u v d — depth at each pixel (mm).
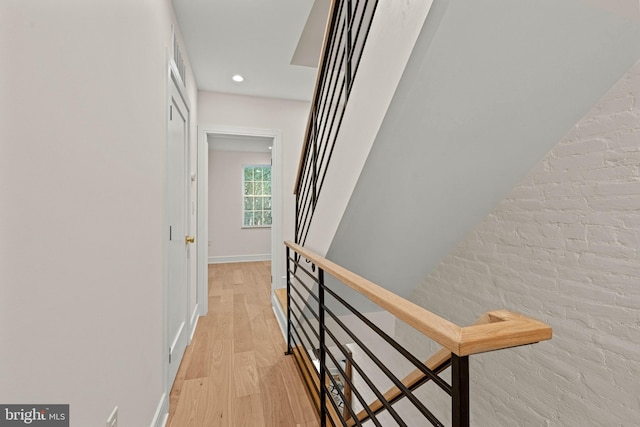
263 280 4781
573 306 1390
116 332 1031
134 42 1202
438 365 840
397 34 837
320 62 1675
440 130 997
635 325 1163
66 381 735
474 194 1540
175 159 2088
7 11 563
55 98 696
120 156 1063
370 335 2992
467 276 2059
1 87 551
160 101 1622
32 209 626
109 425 973
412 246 1834
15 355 581
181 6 1979
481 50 767
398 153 1040
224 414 1731
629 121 1153
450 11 669
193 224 2945
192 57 2652
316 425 1655
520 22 717
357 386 3264
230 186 6277
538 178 1528
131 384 1179
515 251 1686
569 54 851
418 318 665
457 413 576
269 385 2004
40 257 648
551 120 1162
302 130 3725
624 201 1185
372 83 999
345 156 1252
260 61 2734
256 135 3551
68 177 744
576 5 694
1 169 551
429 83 825
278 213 3662
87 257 833
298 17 2109
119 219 1054
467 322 2070
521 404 1663
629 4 703
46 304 665
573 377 1394
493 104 959
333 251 1555
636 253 1154
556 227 1456
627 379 1191
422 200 1373
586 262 1331
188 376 2102
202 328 2918
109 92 971
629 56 931
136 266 1238
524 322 610
